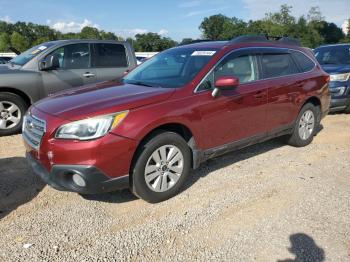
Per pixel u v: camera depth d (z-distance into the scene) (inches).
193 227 141.6
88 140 136.4
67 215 149.3
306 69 233.0
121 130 141.2
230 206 157.9
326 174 193.6
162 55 208.5
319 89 238.1
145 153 149.5
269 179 186.2
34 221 144.4
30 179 182.1
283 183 181.5
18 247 127.7
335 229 140.0
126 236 135.3
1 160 208.2
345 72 337.1
